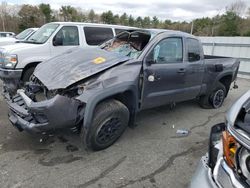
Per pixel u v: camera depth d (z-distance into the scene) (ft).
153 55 12.87
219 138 6.24
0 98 18.83
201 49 16.29
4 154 10.91
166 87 13.79
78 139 12.55
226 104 20.97
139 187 9.25
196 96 17.02
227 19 156.56
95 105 10.41
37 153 11.14
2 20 153.07
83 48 14.03
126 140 12.85
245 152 4.95
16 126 11.09
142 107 12.95
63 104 9.95
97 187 9.11
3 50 19.80
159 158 11.31
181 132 14.19
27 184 9.07
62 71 11.21
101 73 10.98
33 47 20.40
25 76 20.07
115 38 15.31
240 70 38.47
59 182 9.27
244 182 4.93
